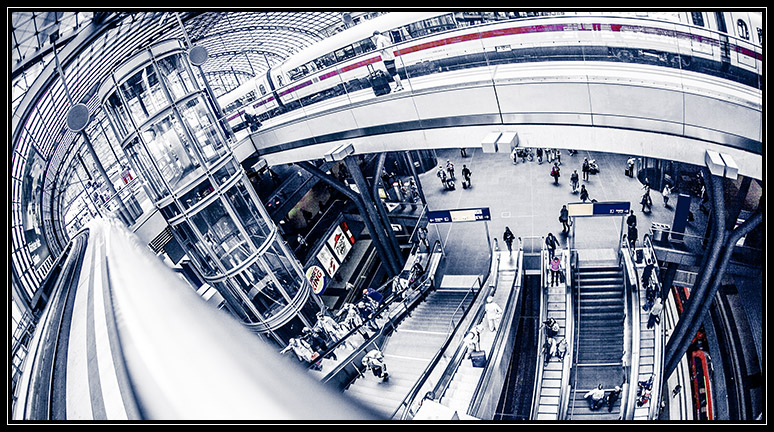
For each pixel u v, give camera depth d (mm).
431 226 27312
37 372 8594
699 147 12484
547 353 16812
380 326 18672
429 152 32938
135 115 16625
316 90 20969
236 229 19188
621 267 19484
